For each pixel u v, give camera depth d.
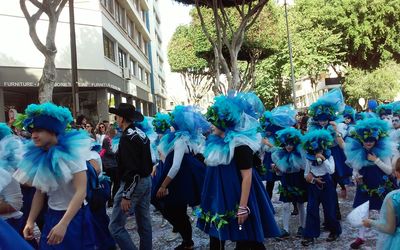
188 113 5.29
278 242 5.60
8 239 2.50
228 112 3.84
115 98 23.62
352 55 31.77
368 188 5.23
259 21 21.11
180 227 5.37
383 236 3.48
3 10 16.73
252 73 22.19
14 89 18.08
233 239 3.73
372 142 5.04
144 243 4.66
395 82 29.31
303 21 29.12
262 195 3.94
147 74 41.72
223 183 3.83
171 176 5.02
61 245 3.32
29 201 4.62
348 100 31.86
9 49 16.80
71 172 3.28
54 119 3.34
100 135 9.66
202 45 23.16
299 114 10.77
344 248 5.19
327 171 5.37
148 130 6.91
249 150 3.79
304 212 5.76
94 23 19.44
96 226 4.75
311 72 29.09
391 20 28.94
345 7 28.69
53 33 10.47
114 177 7.84
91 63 19.19
